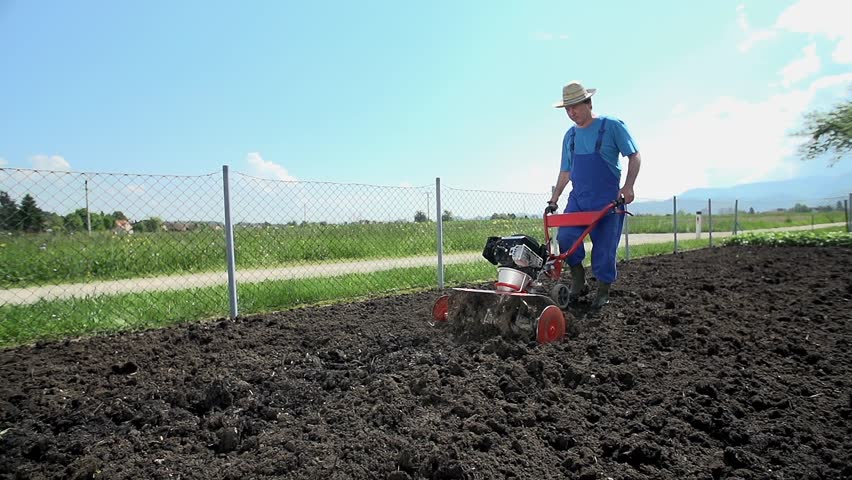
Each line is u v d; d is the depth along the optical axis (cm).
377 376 378
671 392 367
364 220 777
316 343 473
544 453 287
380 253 1038
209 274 900
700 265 998
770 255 1221
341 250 1020
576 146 571
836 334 505
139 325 576
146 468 263
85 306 621
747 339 484
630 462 285
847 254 1213
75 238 788
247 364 414
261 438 290
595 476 266
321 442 286
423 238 1062
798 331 513
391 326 530
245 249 929
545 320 452
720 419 325
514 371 378
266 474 255
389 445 281
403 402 333
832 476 279
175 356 445
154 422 314
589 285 723
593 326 512
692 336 487
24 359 441
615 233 568
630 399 355
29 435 298
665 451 293
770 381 390
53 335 532
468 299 492
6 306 611
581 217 544
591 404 344
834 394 373
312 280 788
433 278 881
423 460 264
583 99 546
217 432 297
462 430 300
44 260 759
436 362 408
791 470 283
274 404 336
